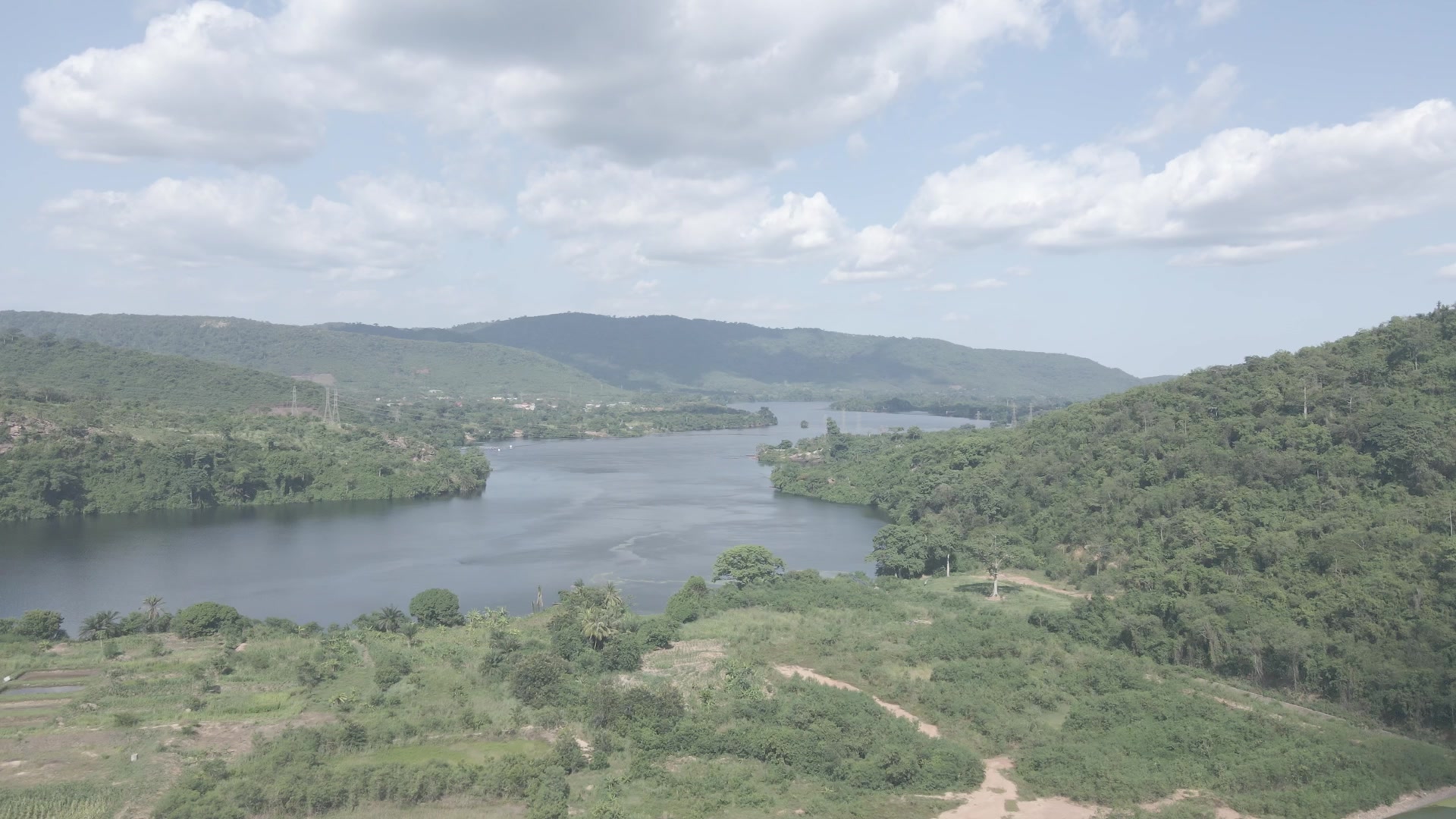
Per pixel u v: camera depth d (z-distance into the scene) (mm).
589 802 66562
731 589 136125
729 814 65125
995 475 190250
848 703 84500
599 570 165250
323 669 94562
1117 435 170750
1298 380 147875
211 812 60812
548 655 91312
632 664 95812
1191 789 70625
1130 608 111438
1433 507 108750
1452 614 91500
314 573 162000
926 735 79812
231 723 79750
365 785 66375
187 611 112125
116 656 100750
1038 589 139250
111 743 74312
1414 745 78062
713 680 91000
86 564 166500
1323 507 119312
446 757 74188
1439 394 129750
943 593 139500
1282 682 94750
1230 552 117375
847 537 199000
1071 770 72750
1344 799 68188
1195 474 142125
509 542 191000
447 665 98375
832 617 121625
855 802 67500
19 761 70750
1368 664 88188
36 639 108375
